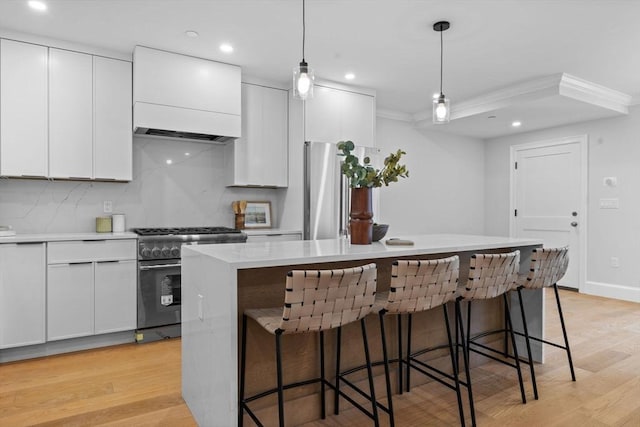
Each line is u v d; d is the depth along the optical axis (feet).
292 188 13.55
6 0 8.28
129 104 11.03
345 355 7.04
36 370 8.58
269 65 12.09
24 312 9.08
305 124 13.03
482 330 9.20
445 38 10.16
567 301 14.98
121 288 10.15
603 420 6.57
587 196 16.40
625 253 15.24
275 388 6.27
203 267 6.18
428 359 8.16
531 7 8.61
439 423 6.51
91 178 10.59
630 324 12.00
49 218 10.96
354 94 14.06
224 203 13.65
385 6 8.61
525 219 18.79
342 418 6.68
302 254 5.99
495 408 6.98
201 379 6.27
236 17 9.11
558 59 11.53
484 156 20.75
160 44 10.55
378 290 7.47
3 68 9.54
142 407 6.98
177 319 10.82
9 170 9.61
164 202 12.59
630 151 15.14
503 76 13.00
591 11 8.75
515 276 7.40
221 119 11.82
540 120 16.33
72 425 6.40
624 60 11.59
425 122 17.54
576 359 9.27
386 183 7.79
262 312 5.70
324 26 9.55
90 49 10.55
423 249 6.91
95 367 8.75
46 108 10.01
